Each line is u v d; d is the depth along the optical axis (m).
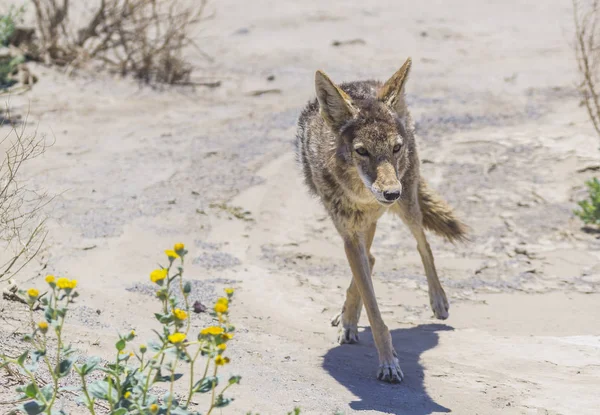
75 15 22.86
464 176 14.87
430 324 10.45
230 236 12.83
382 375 8.38
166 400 5.76
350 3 27.77
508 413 7.50
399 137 8.58
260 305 10.63
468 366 8.86
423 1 28.03
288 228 13.30
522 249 12.66
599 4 20.72
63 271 10.57
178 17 21.03
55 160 14.73
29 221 11.62
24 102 17.47
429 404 7.70
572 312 10.76
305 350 9.24
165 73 20.20
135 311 9.64
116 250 11.64
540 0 27.72
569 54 21.69
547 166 15.04
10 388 6.53
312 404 7.23
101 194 13.52
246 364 8.31
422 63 21.66
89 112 17.62
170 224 12.84
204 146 16.17
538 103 18.09
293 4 27.61
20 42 19.89
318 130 9.54
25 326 8.18
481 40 23.80
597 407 7.61
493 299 11.24
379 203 8.83
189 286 5.73
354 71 20.89
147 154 15.60
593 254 12.47
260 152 15.92
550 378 8.45
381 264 12.42
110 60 20.50
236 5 27.34
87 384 6.76
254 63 21.86
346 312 9.72
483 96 18.73
